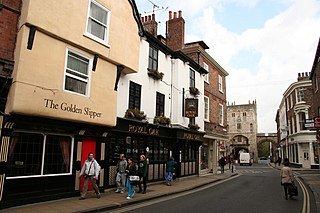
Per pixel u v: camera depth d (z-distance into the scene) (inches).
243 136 2402.8
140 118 545.6
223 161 975.0
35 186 349.7
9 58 332.5
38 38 348.2
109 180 475.2
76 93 396.2
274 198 446.0
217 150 1016.2
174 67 724.7
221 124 1025.5
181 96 719.7
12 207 319.6
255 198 442.9
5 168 317.1
